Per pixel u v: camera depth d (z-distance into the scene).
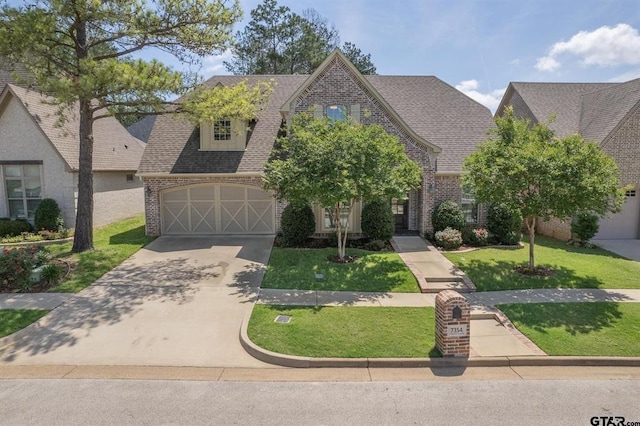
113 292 10.88
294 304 10.02
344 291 11.03
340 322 8.89
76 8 12.33
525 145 12.03
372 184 12.05
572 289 11.30
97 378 6.76
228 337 8.34
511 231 16.41
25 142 18.39
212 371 7.04
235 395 6.23
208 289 11.15
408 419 5.60
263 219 18.20
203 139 18.17
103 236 17.98
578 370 7.22
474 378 6.85
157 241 16.86
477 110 20.61
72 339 8.21
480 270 12.81
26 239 16.78
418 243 16.23
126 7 13.09
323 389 6.43
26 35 11.62
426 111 20.48
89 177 14.69
